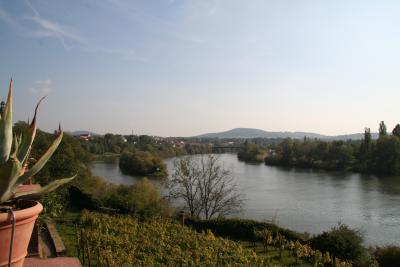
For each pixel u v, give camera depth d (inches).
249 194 1916.8
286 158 3764.8
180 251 719.7
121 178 2450.8
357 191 2026.3
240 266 665.0
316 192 1995.6
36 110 97.5
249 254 767.1
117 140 4704.7
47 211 598.5
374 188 2143.2
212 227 1057.5
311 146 3764.8
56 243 549.6
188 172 1362.0
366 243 1113.4
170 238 830.5
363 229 1256.8
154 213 1189.7
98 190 1444.4
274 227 958.4
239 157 4771.2
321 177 2741.1
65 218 913.5
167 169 2802.7
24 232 83.2
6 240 78.3
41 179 1099.9
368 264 741.9
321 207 1600.6
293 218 1417.3
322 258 750.5
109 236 724.0
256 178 2640.3
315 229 1267.2
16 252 82.0
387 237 1173.1
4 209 81.0
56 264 99.7
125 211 1202.6
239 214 1480.1
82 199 1211.2
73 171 1278.3
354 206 1612.9
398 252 748.6
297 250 770.2
